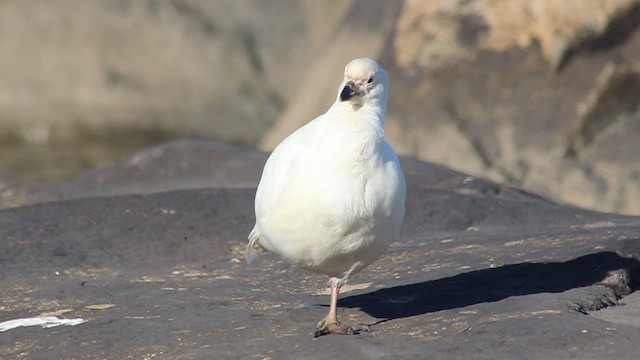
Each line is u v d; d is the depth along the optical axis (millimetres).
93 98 33062
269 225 8812
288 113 26750
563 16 21203
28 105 32938
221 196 13398
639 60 20609
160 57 33469
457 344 8055
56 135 32719
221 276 11023
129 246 12094
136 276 11148
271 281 10742
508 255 10531
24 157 31062
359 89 8516
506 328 8289
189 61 33500
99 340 9039
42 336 9305
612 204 19547
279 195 8648
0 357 9008
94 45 33406
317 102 25734
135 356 8633
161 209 12984
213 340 8789
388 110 22422
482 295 9453
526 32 21609
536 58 21422
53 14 33531
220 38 33938
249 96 33594
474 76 21812
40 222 12680
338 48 26406
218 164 16203
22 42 33406
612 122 20453
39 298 10383
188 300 10078
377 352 8062
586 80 20812
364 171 8469
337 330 8680
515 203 13055
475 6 22125
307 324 9039
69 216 12844
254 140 33344
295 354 8227
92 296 10367
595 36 21047
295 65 33812
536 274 9867
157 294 10336
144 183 15805
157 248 12047
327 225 8477
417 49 22688
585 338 7949
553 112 20781
